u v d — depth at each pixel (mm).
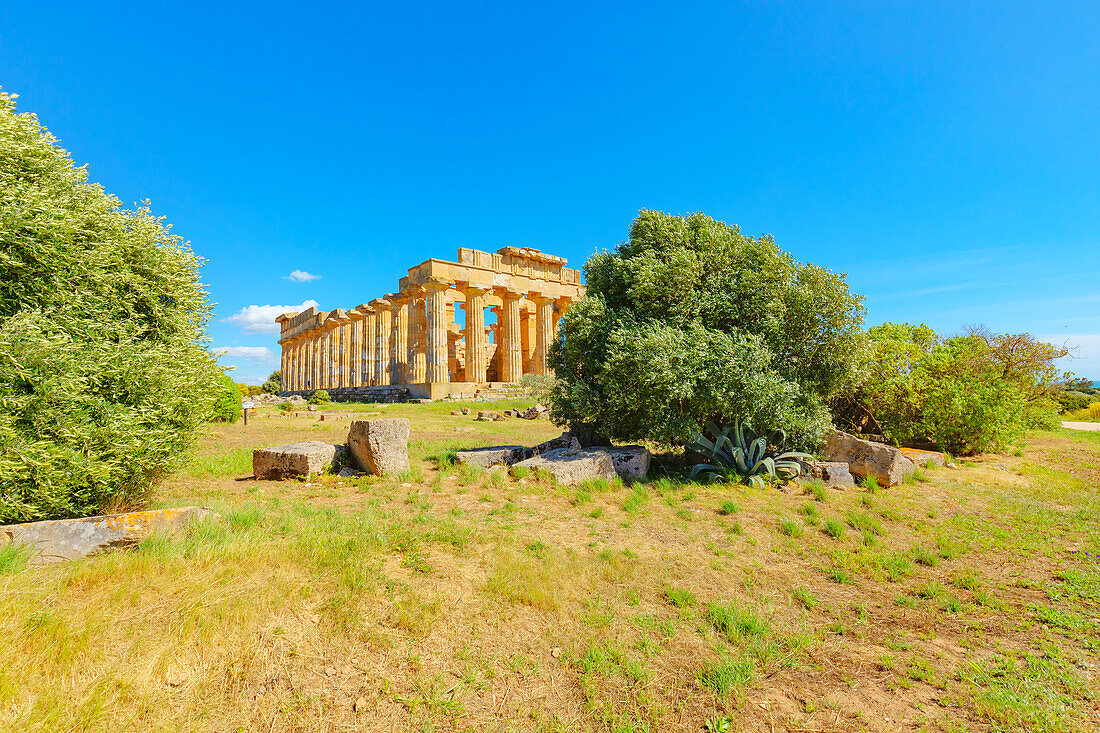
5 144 4855
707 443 9930
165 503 6586
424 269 41000
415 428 20891
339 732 2992
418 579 4840
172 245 6324
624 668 3730
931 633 4477
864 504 8461
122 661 3158
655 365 9156
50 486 4523
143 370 5359
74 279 5176
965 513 8281
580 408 10570
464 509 7543
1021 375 17156
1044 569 6000
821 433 10414
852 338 10125
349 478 9281
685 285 10391
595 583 5113
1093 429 22688
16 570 3887
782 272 10281
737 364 9234
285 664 3451
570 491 8711
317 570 4699
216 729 2902
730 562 5953
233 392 21344
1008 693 3572
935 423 13984
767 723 3287
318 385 61312
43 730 2576
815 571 5848
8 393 4387
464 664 3674
